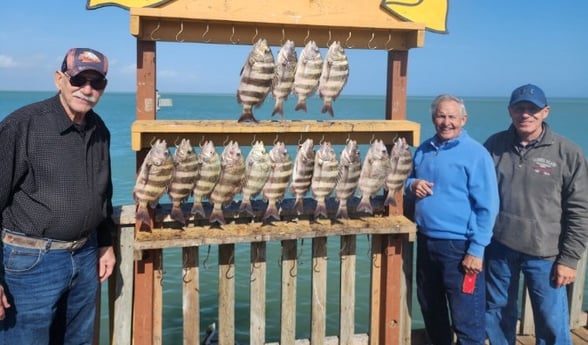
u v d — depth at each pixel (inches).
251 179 146.6
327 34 158.6
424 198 158.1
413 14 160.1
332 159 151.8
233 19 141.6
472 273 150.7
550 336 159.3
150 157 134.9
